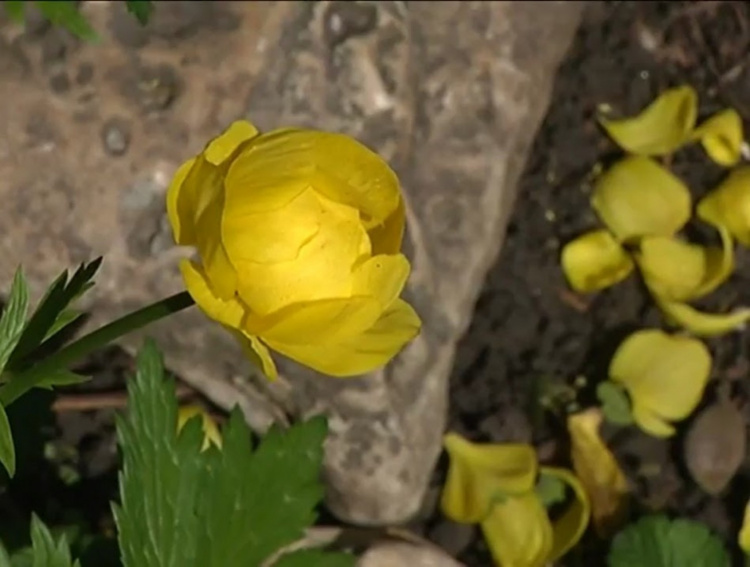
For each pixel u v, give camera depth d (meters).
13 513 0.44
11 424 0.43
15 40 0.43
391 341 0.33
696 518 0.47
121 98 0.44
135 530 0.38
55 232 0.43
